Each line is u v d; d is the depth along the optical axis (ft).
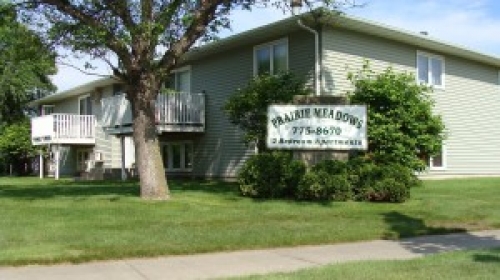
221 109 75.15
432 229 37.42
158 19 47.14
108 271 25.61
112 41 47.37
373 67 69.92
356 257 28.89
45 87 146.20
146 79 48.62
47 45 52.31
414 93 59.16
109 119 82.53
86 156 114.93
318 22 62.95
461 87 83.15
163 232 33.71
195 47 56.24
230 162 76.64
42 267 26.40
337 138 52.11
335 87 65.41
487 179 75.31
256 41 71.87
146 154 49.01
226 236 32.94
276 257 29.12
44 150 120.98
